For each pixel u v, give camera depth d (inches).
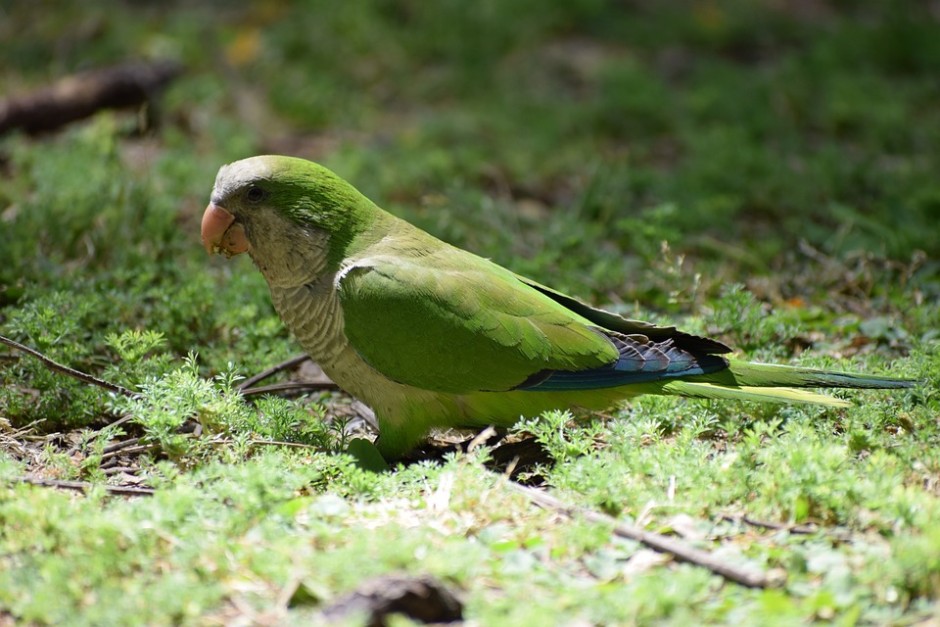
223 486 276.2
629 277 508.1
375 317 339.3
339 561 242.2
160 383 331.9
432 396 347.3
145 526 259.1
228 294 432.5
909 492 266.7
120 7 877.8
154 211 514.9
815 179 626.8
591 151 699.4
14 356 391.2
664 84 816.3
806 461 280.7
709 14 938.7
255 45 813.9
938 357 364.8
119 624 228.4
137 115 691.4
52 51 794.8
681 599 232.4
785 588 247.6
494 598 243.0
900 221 560.4
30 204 516.1
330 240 350.3
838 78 802.2
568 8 922.1
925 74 839.1
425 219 536.1
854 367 364.5
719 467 293.1
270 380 402.3
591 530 261.9
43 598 234.5
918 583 239.5
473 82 807.1
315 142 719.1
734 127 718.5
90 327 409.4
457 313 337.7
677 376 340.8
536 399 345.7
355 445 333.7
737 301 418.6
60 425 363.6
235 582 245.0
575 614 232.7
